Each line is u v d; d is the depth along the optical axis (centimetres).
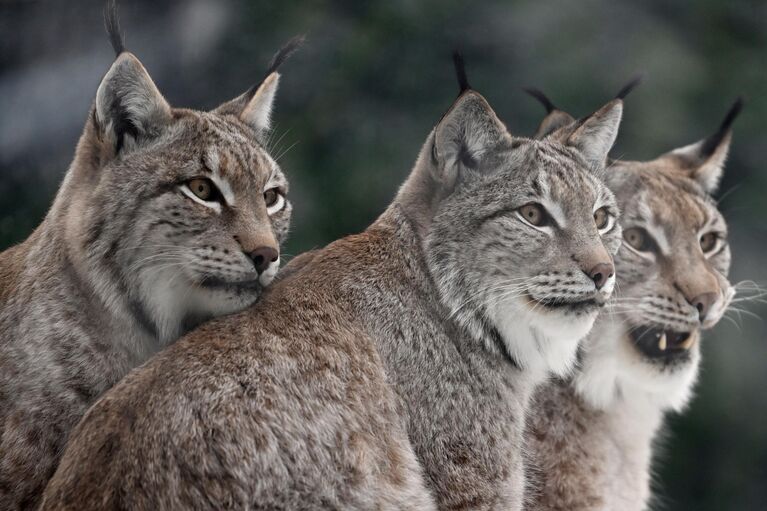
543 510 1135
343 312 966
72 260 1022
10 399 996
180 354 888
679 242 1160
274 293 980
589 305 1005
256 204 1034
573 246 1002
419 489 932
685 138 2238
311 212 2064
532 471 1130
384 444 922
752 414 2170
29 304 1027
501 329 1010
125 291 1008
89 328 1011
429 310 998
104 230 1009
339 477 881
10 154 1794
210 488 827
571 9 2269
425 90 2181
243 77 2097
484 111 1020
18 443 982
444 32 2208
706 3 2370
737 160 2269
